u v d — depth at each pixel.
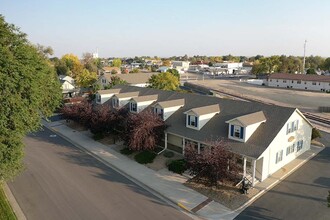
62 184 24.00
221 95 72.31
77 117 40.56
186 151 24.27
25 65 21.94
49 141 36.47
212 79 120.12
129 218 18.92
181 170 25.72
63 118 45.94
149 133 28.80
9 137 20.30
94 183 24.20
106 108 36.47
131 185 23.88
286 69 121.25
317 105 59.72
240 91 80.44
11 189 23.06
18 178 25.06
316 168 26.39
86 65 112.19
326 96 71.88
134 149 28.94
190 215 19.36
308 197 21.33
